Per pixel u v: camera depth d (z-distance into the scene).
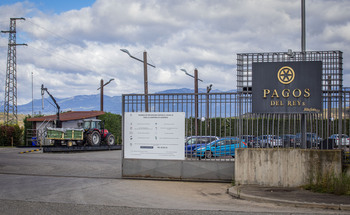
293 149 11.77
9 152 28.53
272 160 11.88
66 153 28.88
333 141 12.07
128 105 14.11
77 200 9.72
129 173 13.93
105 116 43.72
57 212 8.29
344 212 8.48
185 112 13.51
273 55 12.48
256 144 12.52
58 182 13.03
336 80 12.19
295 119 12.41
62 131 30.67
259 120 12.57
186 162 13.45
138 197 10.30
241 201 9.83
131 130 13.98
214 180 13.16
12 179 13.80
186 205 9.24
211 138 13.53
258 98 12.41
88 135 32.62
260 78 12.44
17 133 42.03
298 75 12.22
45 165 18.44
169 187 12.09
